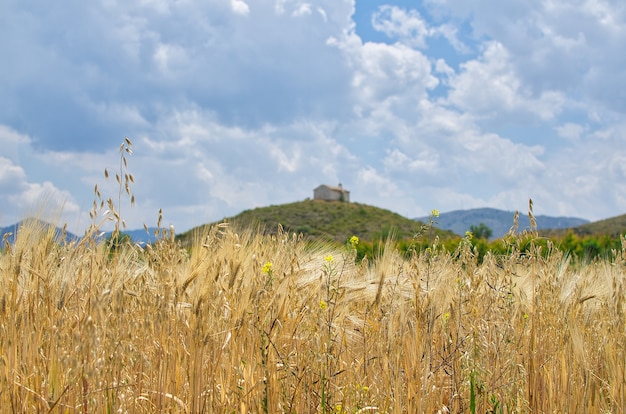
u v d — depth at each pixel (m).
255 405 3.57
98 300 2.78
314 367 3.83
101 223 3.33
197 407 3.35
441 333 4.15
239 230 4.34
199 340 3.32
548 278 4.57
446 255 4.68
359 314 4.77
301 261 4.72
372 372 4.14
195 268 3.56
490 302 4.22
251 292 3.74
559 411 4.10
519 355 4.24
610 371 4.20
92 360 2.69
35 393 2.98
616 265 5.01
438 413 3.84
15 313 3.22
